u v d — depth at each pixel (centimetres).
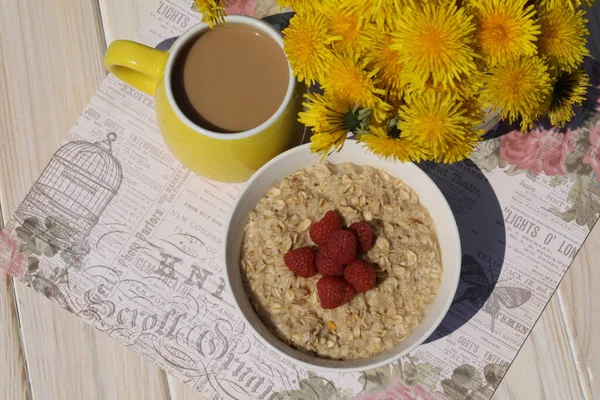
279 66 50
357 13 42
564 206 56
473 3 42
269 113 49
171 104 48
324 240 50
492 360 54
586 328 55
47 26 59
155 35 58
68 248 55
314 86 56
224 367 54
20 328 56
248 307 50
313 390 54
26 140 58
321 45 44
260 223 52
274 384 54
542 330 55
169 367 54
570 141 56
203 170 53
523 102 43
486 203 56
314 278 51
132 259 55
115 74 51
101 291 55
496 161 56
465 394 54
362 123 44
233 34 50
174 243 56
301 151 51
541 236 55
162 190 56
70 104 59
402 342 50
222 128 49
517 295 55
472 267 55
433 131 42
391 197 53
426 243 52
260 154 51
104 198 56
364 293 51
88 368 56
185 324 54
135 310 55
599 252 56
